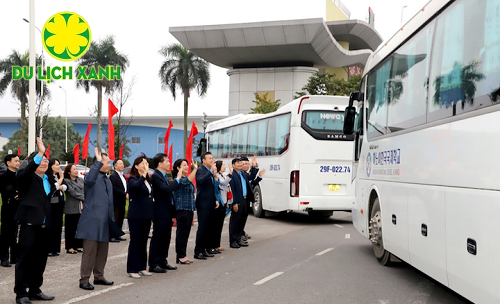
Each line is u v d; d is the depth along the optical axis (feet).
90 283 23.91
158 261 27.02
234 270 27.55
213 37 156.56
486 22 15.21
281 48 158.30
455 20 17.71
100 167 23.36
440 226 18.33
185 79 162.30
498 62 14.23
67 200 33.78
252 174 39.40
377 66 29.14
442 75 18.60
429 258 19.58
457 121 16.87
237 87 178.50
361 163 32.27
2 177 28.17
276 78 175.11
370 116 30.37
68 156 156.35
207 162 31.30
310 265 28.81
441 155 18.30
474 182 15.43
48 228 20.95
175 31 157.48
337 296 21.45
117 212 38.60
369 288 23.02
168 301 20.68
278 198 53.26
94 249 23.35
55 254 32.65
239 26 153.69
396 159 24.43
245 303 20.30
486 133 14.69
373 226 29.19
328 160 50.16
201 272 27.07
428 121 19.84
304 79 173.58
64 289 23.09
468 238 15.83
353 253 32.91
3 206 28.43
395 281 24.52
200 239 31.19
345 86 141.18
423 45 21.09
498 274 13.89
